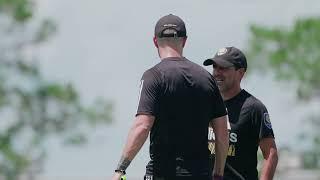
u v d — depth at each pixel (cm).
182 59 2147
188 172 2130
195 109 2136
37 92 12288
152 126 2138
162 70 2128
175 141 2128
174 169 2128
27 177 12394
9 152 12106
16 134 12219
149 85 2119
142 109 2111
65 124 12306
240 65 2517
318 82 13162
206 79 2153
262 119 2511
